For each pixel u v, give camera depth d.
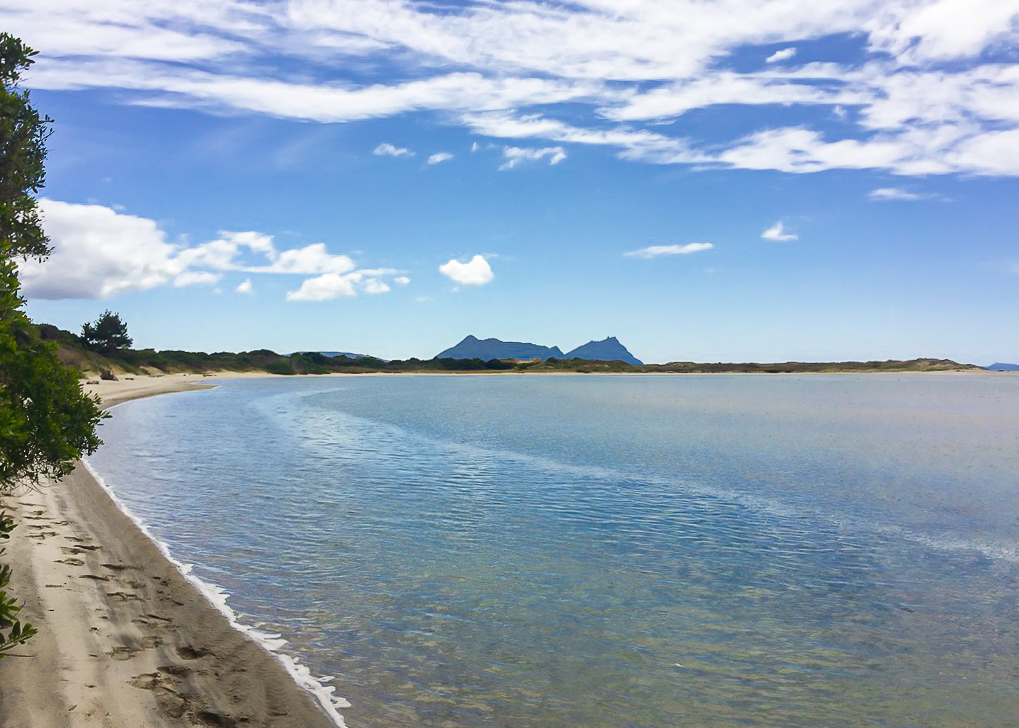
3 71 11.84
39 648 8.24
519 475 25.48
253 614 10.76
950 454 33.97
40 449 9.75
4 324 8.93
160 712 7.27
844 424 52.00
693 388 132.12
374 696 8.29
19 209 11.64
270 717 7.53
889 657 9.96
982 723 8.17
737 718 8.17
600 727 7.85
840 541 16.55
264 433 39.56
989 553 15.62
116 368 107.94
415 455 30.66
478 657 9.55
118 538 14.53
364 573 13.12
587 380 188.62
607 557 14.77
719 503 20.95
